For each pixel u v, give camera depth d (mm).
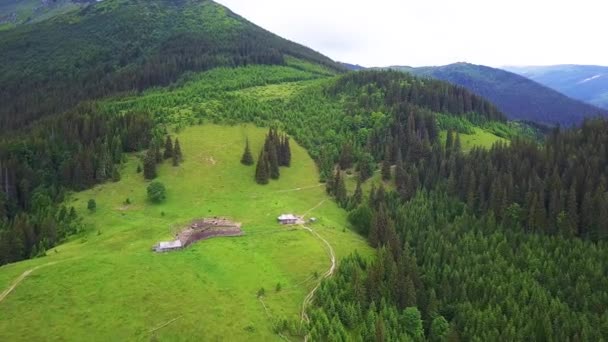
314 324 109438
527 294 124875
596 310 119125
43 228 157625
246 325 108000
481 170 193000
